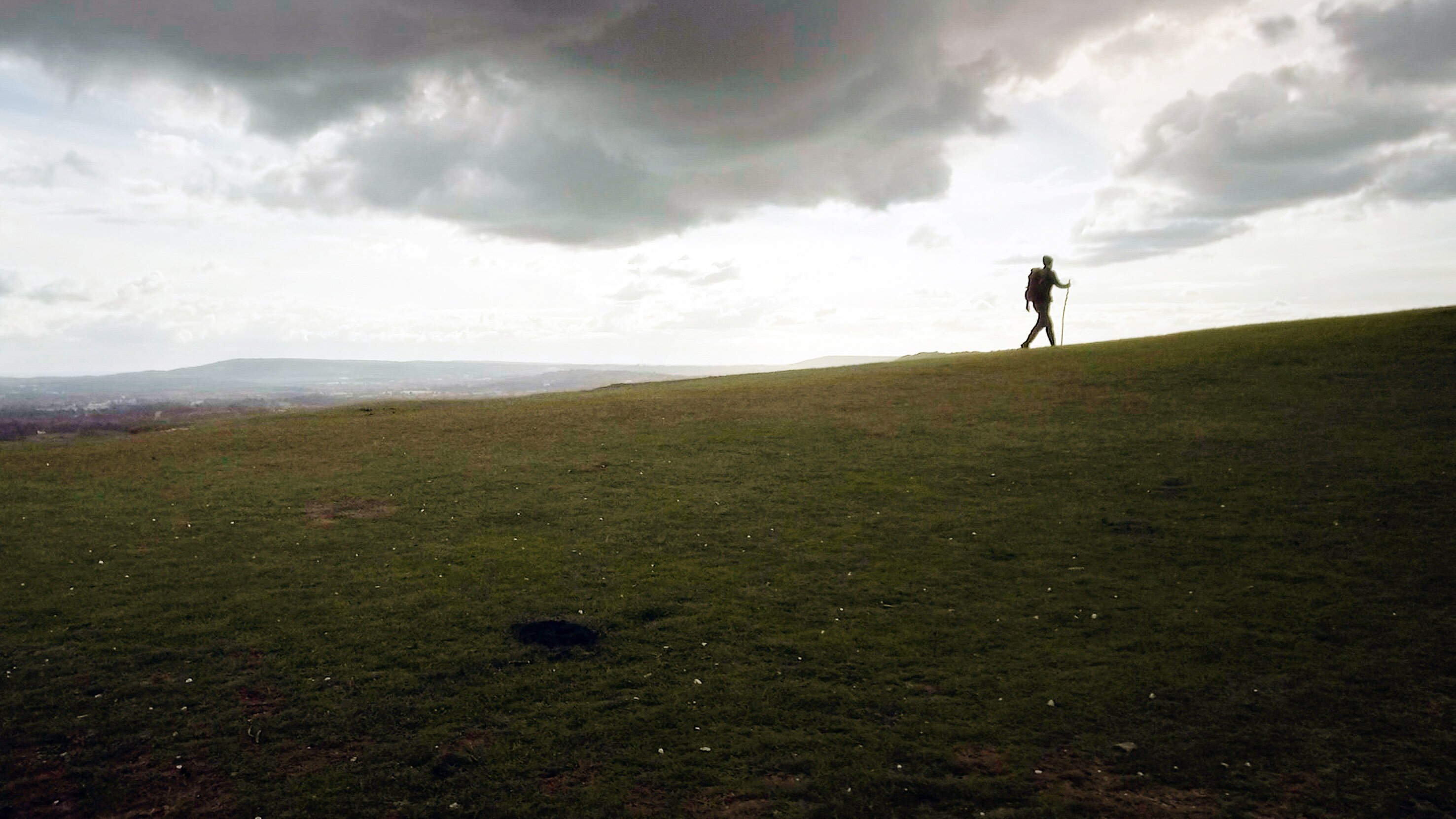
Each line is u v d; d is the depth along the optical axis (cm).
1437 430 2000
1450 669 1027
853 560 1546
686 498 2005
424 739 946
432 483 2194
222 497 2069
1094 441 2269
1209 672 1062
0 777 870
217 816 807
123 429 3384
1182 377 2870
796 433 2639
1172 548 1501
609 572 1512
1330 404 2327
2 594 1398
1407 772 834
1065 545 1565
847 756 899
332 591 1429
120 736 955
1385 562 1352
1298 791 815
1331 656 1078
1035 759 889
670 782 858
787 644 1196
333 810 816
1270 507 1653
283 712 1009
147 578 1490
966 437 2448
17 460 2533
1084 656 1125
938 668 1112
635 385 4459
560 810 812
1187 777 847
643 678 1098
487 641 1216
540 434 2817
